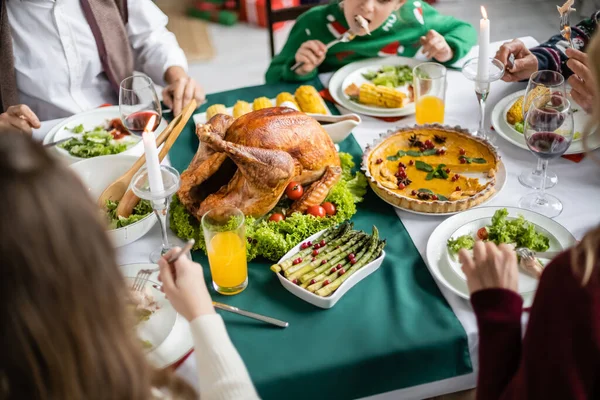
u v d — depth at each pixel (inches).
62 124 91.9
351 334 58.4
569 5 85.0
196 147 87.3
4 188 30.6
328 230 67.1
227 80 179.9
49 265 31.3
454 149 79.0
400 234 69.7
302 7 124.3
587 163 77.5
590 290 38.6
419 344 56.9
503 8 194.5
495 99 92.0
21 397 34.4
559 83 78.9
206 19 208.7
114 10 106.4
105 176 78.9
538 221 67.6
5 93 102.9
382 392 58.9
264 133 69.7
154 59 112.3
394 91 90.3
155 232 72.3
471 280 51.5
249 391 47.4
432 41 98.0
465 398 75.6
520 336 48.0
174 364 56.0
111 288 34.4
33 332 32.0
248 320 60.6
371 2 98.0
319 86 99.5
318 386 56.6
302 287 61.6
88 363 34.0
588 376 39.6
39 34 103.3
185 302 50.7
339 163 75.1
